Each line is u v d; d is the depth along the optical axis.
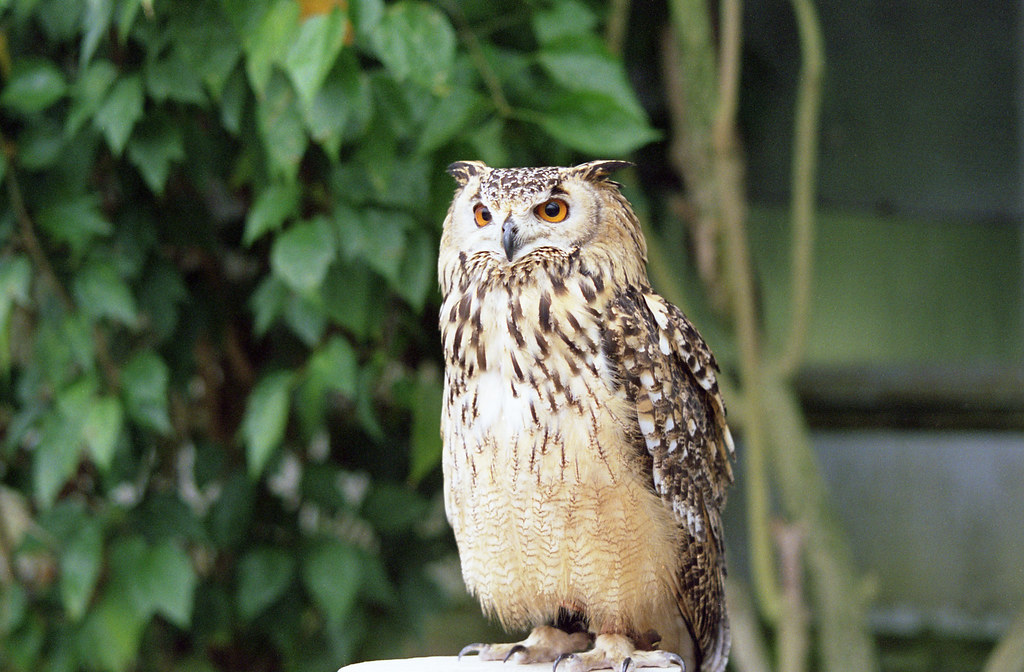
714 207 3.88
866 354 5.29
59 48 3.64
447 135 3.47
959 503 5.57
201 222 3.69
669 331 3.31
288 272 3.46
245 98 3.54
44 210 3.55
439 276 3.35
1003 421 4.57
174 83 3.49
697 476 3.33
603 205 3.30
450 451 3.31
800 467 3.85
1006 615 5.43
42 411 3.64
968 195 5.36
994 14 5.29
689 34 3.87
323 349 3.59
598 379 3.25
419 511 3.71
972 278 5.38
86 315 3.56
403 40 3.41
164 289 3.66
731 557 5.10
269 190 3.49
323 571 3.64
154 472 3.75
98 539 3.59
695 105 3.88
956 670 5.06
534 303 3.25
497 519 3.28
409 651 4.03
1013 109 5.35
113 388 3.61
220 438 3.79
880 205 5.28
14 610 3.65
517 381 3.25
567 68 3.53
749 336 3.80
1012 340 5.42
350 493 3.87
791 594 3.76
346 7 3.37
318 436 3.79
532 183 3.28
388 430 3.80
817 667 4.21
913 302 5.34
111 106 3.48
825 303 5.25
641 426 3.27
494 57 3.55
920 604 5.52
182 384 3.71
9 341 3.71
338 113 3.41
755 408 3.80
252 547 3.70
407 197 3.52
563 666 3.26
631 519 3.27
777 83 4.99
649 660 3.27
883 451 5.57
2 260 3.56
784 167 5.09
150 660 3.76
